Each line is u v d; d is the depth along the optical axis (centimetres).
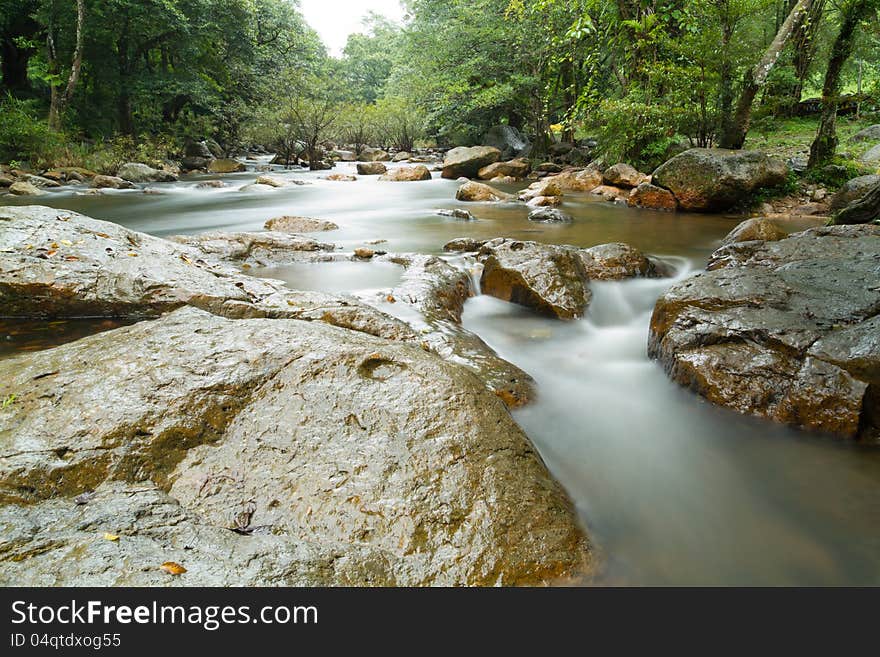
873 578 230
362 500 212
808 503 280
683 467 312
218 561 174
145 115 2875
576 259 600
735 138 1388
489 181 2002
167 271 480
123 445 221
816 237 554
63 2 2280
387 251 784
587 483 292
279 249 739
